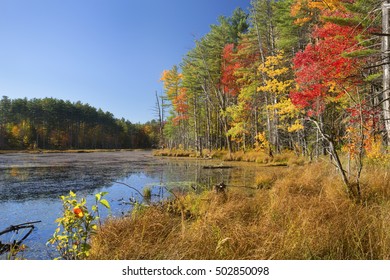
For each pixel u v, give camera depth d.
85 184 14.64
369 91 11.55
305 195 6.96
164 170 20.38
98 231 5.05
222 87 33.28
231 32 35.25
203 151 34.81
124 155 45.81
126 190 12.59
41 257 5.30
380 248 3.71
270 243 3.81
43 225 7.60
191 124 44.03
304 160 18.69
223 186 8.69
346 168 9.30
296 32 21.52
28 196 11.62
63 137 82.94
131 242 4.26
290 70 19.19
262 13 24.62
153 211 6.58
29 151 63.22
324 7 14.24
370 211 4.96
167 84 41.06
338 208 5.33
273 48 23.12
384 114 9.14
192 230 4.82
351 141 8.48
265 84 21.08
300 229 4.21
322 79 10.58
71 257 3.89
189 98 39.53
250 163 22.59
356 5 10.01
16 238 6.48
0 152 58.69
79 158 37.72
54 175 18.45
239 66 27.44
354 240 3.84
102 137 92.00
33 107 80.69
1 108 81.88
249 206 6.66
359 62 9.68
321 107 11.59
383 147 9.40
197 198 8.05
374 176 7.36
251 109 26.88
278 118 21.58
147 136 102.94
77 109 86.94
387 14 8.66
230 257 3.76
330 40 10.35
